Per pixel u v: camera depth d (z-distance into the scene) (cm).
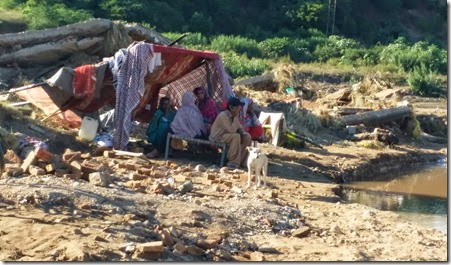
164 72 1634
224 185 1286
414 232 1130
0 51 2133
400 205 1542
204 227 982
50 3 5347
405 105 2655
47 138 1490
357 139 2319
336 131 2369
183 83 1727
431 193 1717
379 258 948
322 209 1255
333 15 6538
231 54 4700
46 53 2166
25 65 2167
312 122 2319
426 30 7288
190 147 1645
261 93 2636
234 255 898
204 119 1628
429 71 4662
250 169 1316
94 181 1092
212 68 1697
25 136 1421
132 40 2314
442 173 2036
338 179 1752
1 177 1064
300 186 1464
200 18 6022
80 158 1266
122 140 1540
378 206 1507
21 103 1669
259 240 981
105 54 2241
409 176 1959
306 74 4559
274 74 3108
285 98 2647
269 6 6738
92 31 2220
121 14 5619
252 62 4428
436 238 1119
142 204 1012
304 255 927
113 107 1767
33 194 962
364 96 2875
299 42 5656
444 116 2959
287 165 1722
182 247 866
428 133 2800
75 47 2197
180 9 6259
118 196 1020
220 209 1085
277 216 1108
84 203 966
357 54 5369
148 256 821
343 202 1380
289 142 1988
